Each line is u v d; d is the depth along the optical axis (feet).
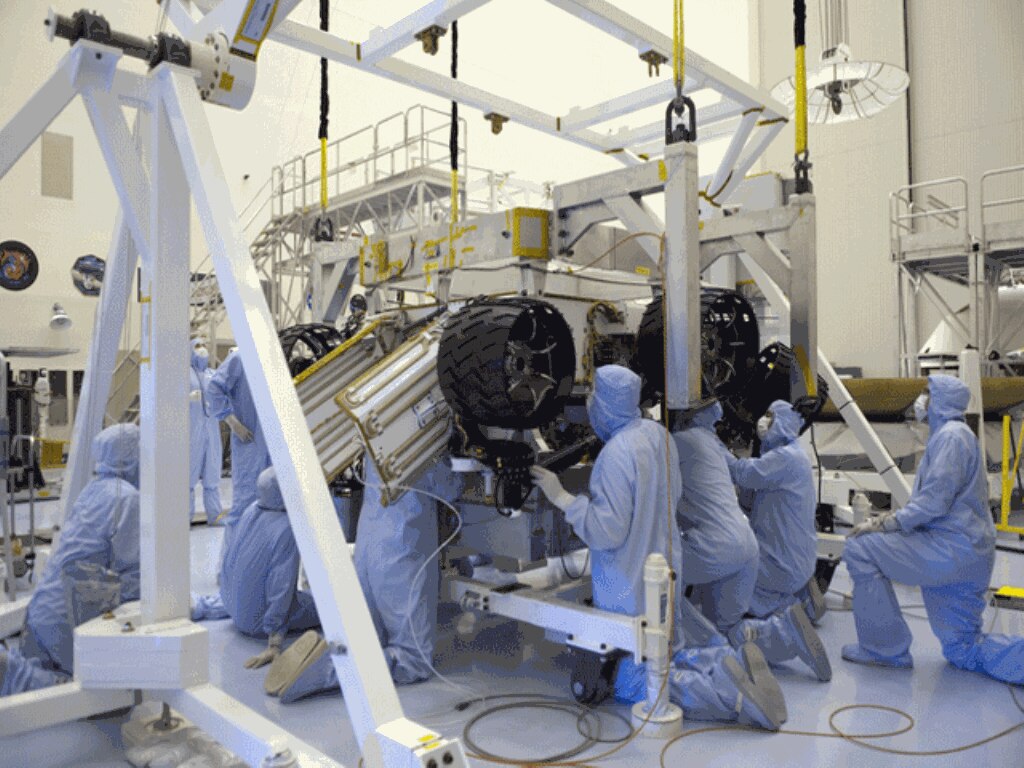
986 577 12.77
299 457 7.36
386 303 19.61
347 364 15.11
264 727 7.89
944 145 44.11
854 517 17.78
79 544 11.71
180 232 9.47
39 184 37.17
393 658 12.46
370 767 6.21
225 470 37.32
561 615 11.61
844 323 47.73
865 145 46.75
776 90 22.88
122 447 12.35
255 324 7.85
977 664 12.88
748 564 13.62
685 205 12.06
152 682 8.97
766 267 13.65
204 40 9.91
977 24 42.91
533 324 10.85
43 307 34.37
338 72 47.37
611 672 11.53
